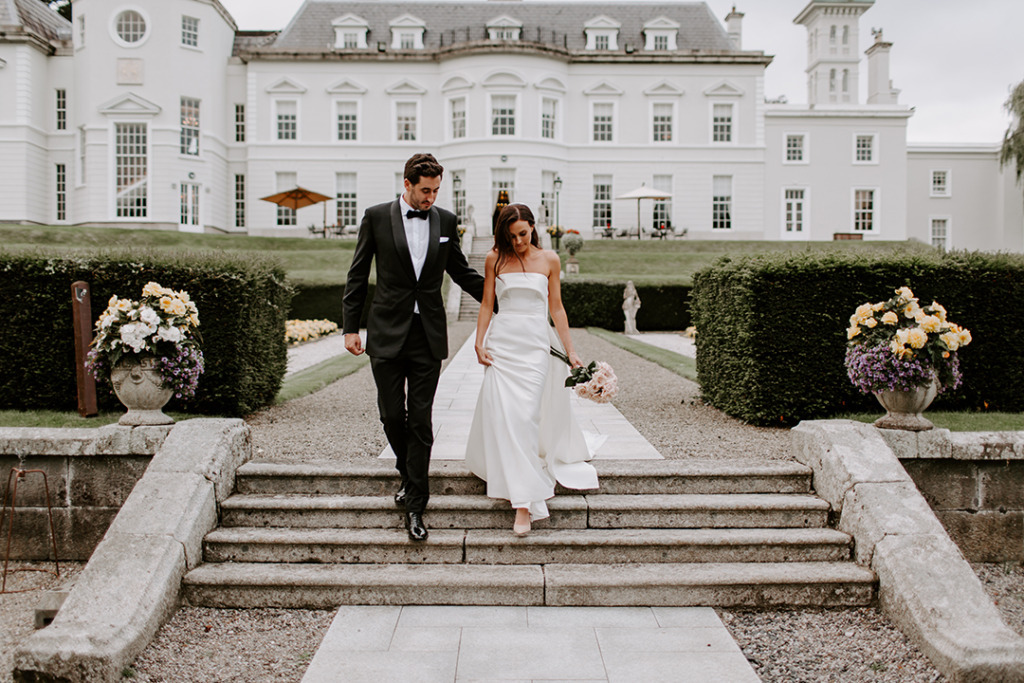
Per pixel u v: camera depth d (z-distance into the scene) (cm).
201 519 414
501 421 415
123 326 462
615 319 2162
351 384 976
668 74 3653
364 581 390
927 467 473
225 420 485
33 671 318
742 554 413
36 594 434
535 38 3762
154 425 475
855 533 413
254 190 3575
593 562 412
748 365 666
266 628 371
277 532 422
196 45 3300
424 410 407
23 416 623
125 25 3184
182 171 3238
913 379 461
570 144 3644
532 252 437
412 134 3619
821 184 3884
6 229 2584
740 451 548
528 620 373
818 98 4662
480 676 320
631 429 636
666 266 2817
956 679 319
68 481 473
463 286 441
